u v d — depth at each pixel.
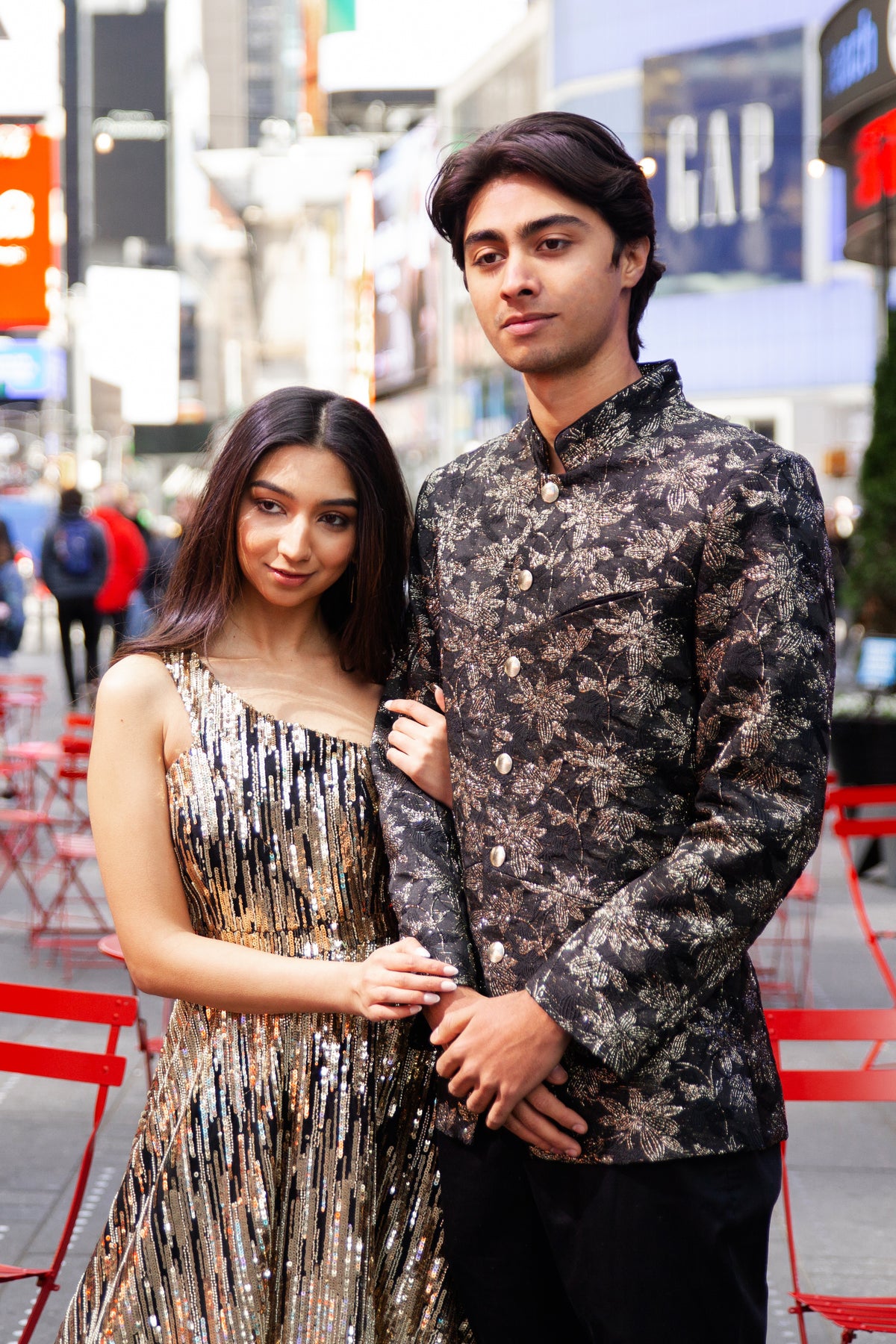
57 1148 3.63
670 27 27.44
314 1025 1.83
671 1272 1.59
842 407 27.95
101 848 1.86
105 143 18.02
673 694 1.62
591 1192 1.62
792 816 1.53
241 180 37.84
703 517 1.60
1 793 7.91
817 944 5.62
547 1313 1.75
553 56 27.91
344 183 33.69
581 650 1.65
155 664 1.91
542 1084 1.62
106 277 29.55
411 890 1.74
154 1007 4.70
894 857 6.53
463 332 26.06
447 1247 1.78
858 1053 4.43
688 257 28.61
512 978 1.67
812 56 26.55
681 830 1.64
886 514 7.90
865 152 9.76
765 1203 1.65
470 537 1.80
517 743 1.70
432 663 1.89
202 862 1.85
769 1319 2.87
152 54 21.34
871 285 27.47
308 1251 1.77
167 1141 1.84
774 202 27.64
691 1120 1.58
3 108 12.68
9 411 34.72
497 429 24.44
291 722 1.90
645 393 1.69
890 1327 2.04
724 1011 1.65
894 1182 3.56
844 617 13.08
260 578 1.89
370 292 25.28
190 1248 1.79
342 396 1.92
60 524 11.30
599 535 1.66
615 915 1.56
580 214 1.67
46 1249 3.07
